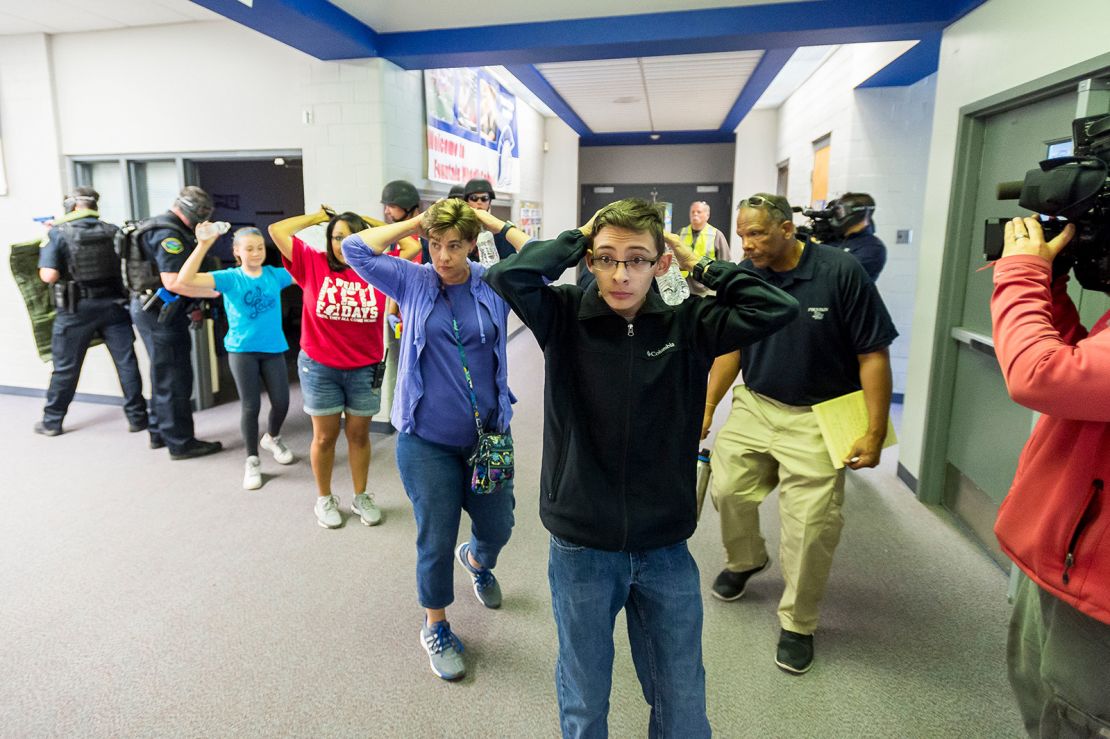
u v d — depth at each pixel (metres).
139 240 3.63
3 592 2.46
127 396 4.39
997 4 2.81
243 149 4.50
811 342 1.99
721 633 2.25
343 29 3.69
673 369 1.30
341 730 1.80
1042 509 1.10
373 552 2.79
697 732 1.36
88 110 4.75
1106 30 2.14
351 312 2.78
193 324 3.91
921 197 5.16
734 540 2.37
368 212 4.30
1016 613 1.34
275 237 2.72
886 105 5.09
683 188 10.59
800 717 1.86
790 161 7.70
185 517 3.11
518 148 7.77
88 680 1.98
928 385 3.31
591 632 1.34
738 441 2.23
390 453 4.02
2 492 3.39
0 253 5.05
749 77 6.33
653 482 1.32
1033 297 1.06
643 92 7.04
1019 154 2.73
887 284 5.31
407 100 4.50
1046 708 1.14
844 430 1.95
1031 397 1.00
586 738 1.38
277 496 3.37
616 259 1.19
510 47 3.95
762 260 2.01
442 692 1.95
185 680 1.99
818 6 3.52
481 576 2.38
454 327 1.96
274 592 2.48
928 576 2.62
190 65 4.49
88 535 2.92
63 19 4.36
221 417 4.80
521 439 4.36
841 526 2.04
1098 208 1.04
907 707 1.90
